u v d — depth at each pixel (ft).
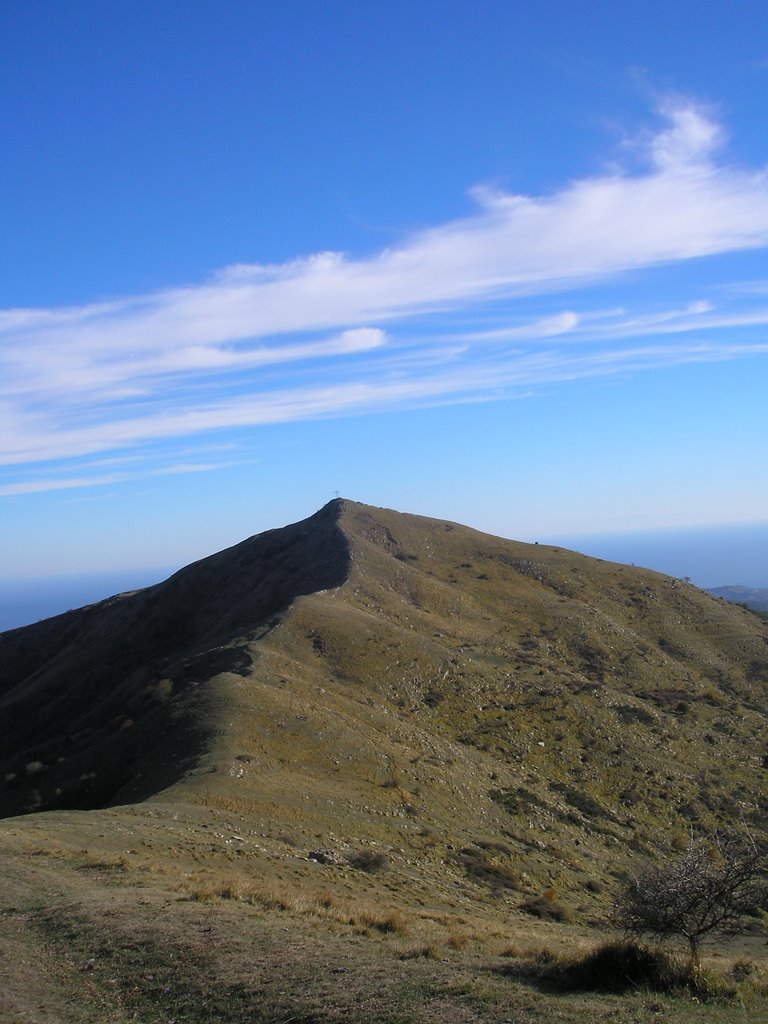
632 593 357.41
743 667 290.56
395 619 280.92
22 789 183.83
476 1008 37.17
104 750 176.14
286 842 105.91
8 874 67.10
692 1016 36.50
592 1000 38.63
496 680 241.55
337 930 53.62
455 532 417.49
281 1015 37.73
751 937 70.69
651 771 196.44
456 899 98.12
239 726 160.04
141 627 333.01
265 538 386.52
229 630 302.66
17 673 362.12
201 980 42.75
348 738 167.53
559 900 118.21
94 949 48.39
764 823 177.68
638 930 45.55
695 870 46.34
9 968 45.42
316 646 235.20
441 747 185.57
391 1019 36.14
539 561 385.29
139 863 75.31
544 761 195.83
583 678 257.55
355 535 361.30
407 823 134.62
